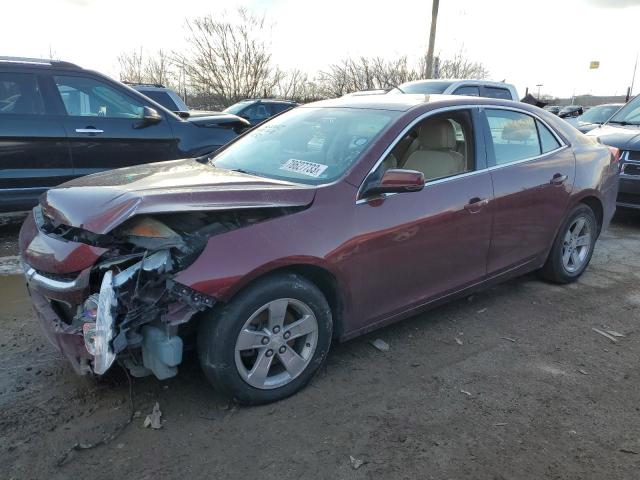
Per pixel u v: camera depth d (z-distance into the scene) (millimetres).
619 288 4980
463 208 3746
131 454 2604
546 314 4348
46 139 5914
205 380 3254
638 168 6977
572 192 4648
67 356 2801
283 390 3041
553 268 4824
